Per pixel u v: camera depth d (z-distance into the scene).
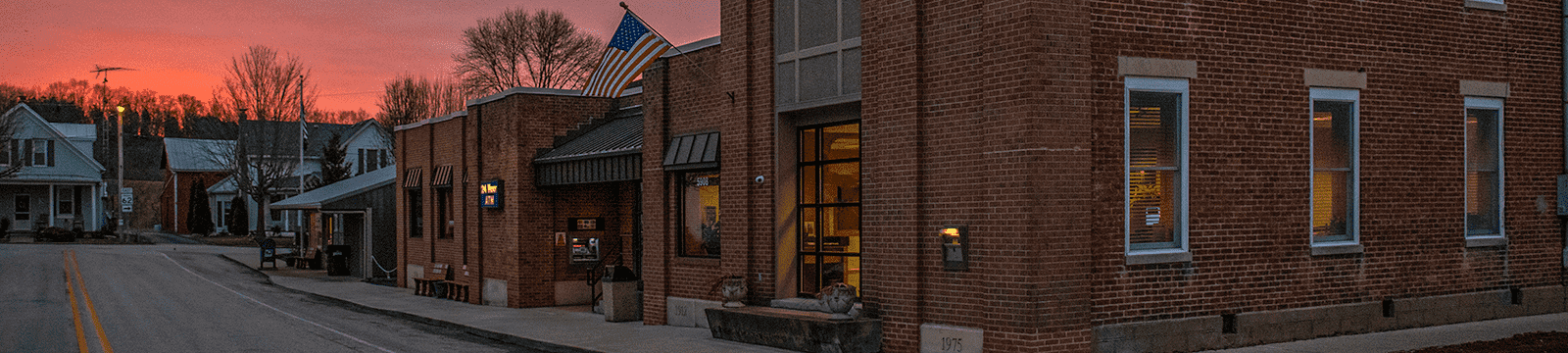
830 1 15.27
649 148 19.09
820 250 16.20
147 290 29.03
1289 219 14.57
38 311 22.73
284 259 45.56
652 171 18.98
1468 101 16.30
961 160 13.15
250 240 62.06
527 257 23.69
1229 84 14.02
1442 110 15.97
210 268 40.28
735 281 16.33
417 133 30.44
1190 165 13.75
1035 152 12.38
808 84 15.66
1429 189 15.90
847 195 15.68
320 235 41.53
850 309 14.38
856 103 15.11
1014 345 12.56
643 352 15.12
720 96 17.39
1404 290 15.69
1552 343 13.62
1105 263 13.16
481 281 25.53
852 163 15.59
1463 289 16.31
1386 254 15.51
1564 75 17.22
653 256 18.97
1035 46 12.38
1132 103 13.55
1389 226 15.51
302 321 21.31
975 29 12.98
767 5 16.39
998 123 12.70
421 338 18.08
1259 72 14.26
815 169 16.30
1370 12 15.30
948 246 13.30
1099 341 13.04
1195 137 13.78
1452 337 14.66
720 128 17.39
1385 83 15.41
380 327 20.17
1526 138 16.89
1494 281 16.64
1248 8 14.18
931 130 13.56
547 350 16.31
